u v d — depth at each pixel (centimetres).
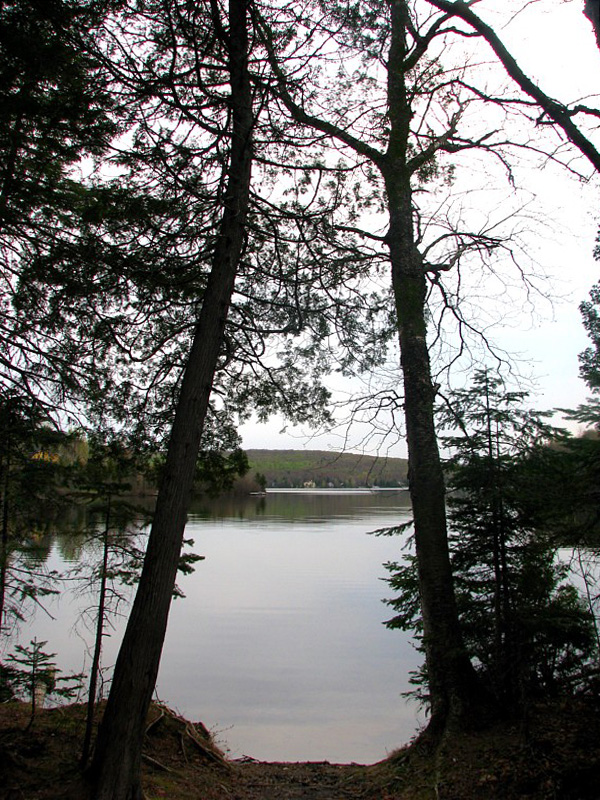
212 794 665
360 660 1355
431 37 932
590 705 675
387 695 1154
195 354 605
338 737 961
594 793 531
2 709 757
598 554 754
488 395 766
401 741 956
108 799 485
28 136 827
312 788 730
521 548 723
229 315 855
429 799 607
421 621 871
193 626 1625
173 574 547
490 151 968
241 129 650
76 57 659
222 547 3175
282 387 916
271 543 3322
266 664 1315
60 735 671
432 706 746
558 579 774
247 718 1024
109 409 828
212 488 873
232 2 650
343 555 2878
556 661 734
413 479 824
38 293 816
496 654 731
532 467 729
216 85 685
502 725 689
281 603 1894
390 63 927
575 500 670
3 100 682
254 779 757
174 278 765
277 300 854
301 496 9944
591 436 749
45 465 812
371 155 915
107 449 797
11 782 541
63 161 875
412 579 898
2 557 758
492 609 754
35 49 638
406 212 906
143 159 676
